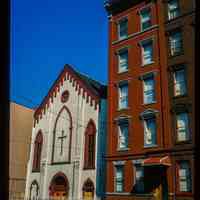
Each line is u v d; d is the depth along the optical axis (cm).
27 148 3988
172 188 2416
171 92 2659
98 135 3281
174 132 2541
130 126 2891
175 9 2862
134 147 2794
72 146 3488
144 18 3117
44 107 3934
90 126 3400
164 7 2942
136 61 3036
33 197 3641
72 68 3784
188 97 2523
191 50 2603
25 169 3903
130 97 2980
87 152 3325
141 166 2691
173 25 2808
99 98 3412
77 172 3325
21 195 3722
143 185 2633
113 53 3288
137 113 2866
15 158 3800
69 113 3653
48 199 3484
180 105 2553
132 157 2780
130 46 3141
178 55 2695
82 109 3538
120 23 3334
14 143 3828
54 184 3512
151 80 2867
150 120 2762
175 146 2495
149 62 2922
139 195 2625
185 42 2673
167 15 2888
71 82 3747
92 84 3816
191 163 2350
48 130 3794
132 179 2720
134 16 3206
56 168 3544
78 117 3544
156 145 2627
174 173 2439
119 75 3150
